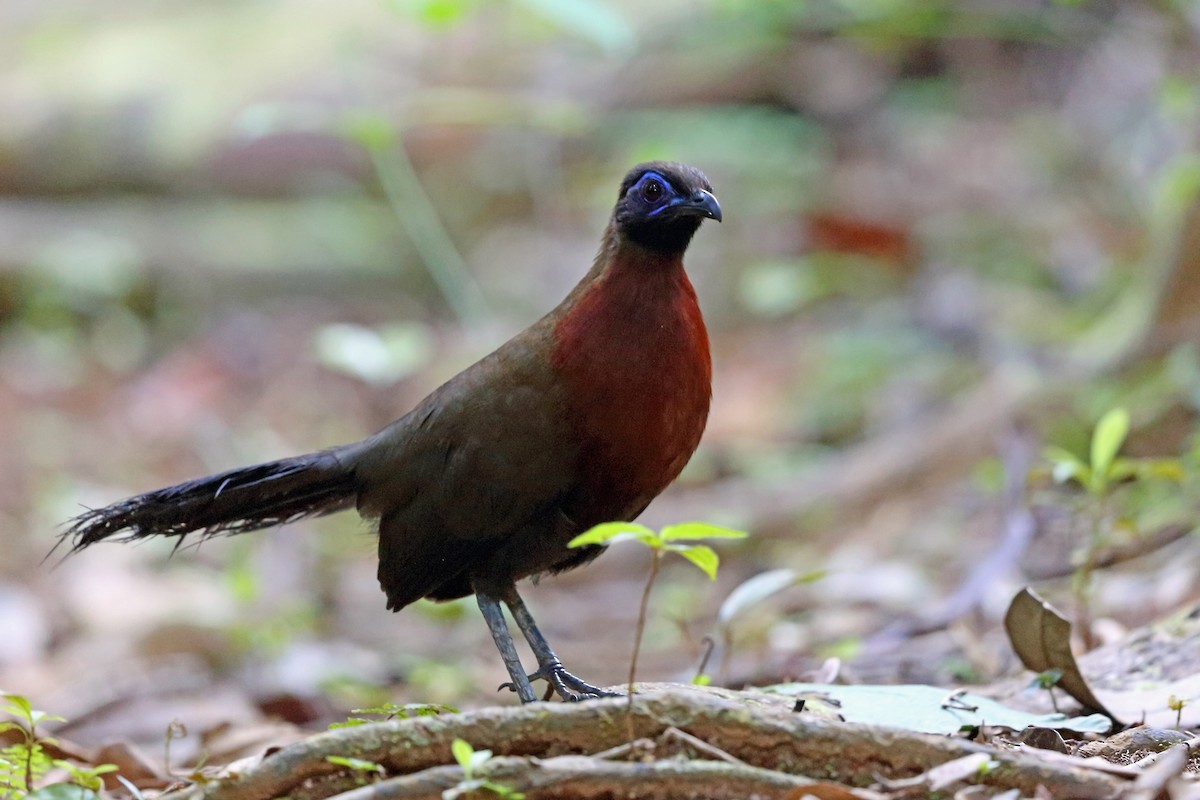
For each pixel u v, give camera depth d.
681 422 6.88
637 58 21.66
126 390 18.88
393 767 5.11
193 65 22.11
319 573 13.88
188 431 17.80
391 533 7.22
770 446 15.41
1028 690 6.88
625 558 13.75
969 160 20.53
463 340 18.98
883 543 12.57
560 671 6.82
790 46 21.97
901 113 21.92
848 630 10.46
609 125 21.70
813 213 19.17
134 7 23.53
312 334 19.88
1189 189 12.40
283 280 20.64
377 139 14.41
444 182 21.73
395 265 20.89
